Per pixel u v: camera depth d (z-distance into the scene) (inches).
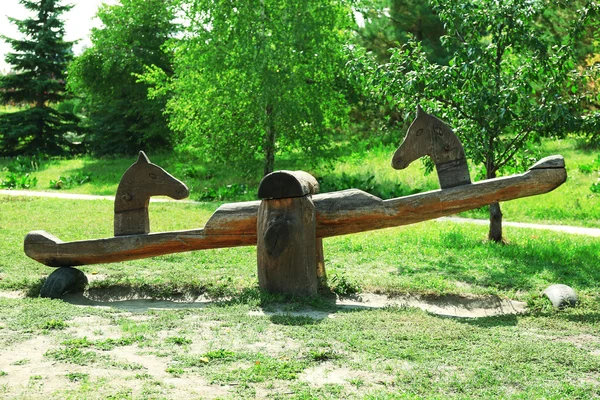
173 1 864.9
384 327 240.2
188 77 879.7
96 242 317.1
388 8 1047.0
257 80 828.0
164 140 1433.3
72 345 216.2
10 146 1438.2
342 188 799.7
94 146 1456.7
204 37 839.7
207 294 317.4
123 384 179.2
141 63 1355.8
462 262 394.0
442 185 283.3
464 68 425.4
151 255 315.6
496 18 430.0
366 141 1136.2
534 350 210.8
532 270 366.9
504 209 641.6
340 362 198.7
